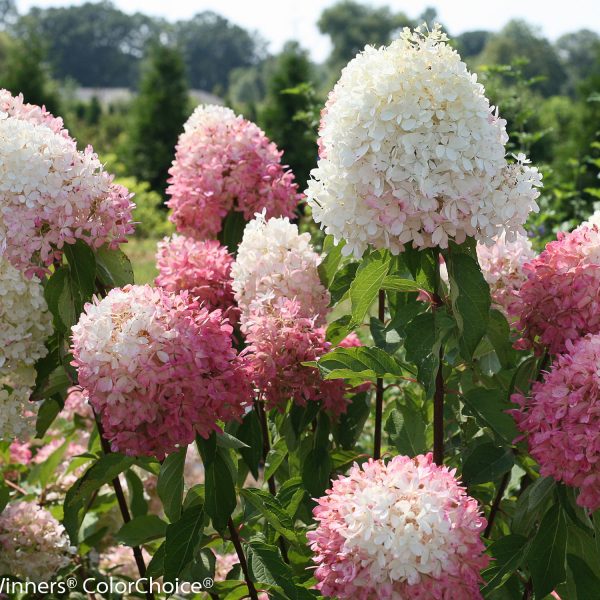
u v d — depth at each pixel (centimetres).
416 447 115
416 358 98
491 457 100
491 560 98
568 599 103
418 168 91
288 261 114
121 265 113
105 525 142
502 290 119
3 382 117
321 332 109
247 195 132
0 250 104
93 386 90
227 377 92
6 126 104
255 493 102
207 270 122
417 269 98
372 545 84
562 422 90
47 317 112
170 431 90
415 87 92
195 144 134
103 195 108
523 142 244
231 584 107
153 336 90
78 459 131
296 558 114
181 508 101
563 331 97
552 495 99
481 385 112
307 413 111
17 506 130
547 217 223
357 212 95
